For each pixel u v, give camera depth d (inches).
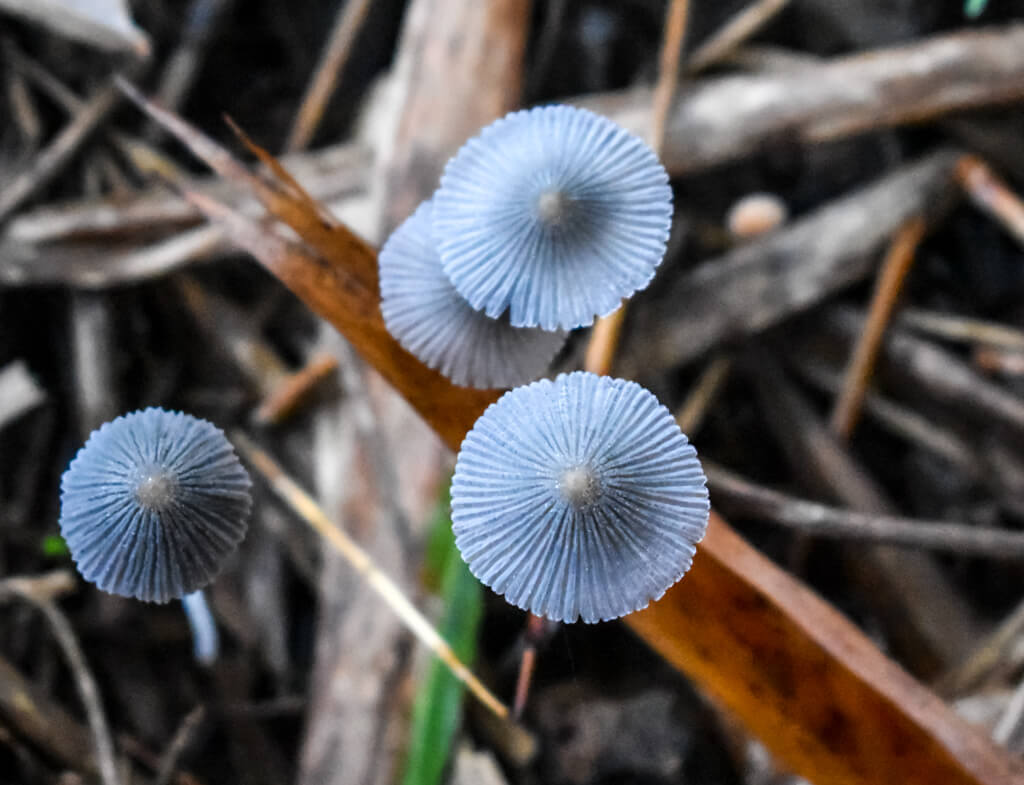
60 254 8.8
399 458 8.3
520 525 6.4
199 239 8.8
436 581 8.1
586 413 6.4
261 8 10.1
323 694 8.1
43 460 8.7
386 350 7.3
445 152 8.6
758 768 8.0
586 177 6.6
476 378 6.8
